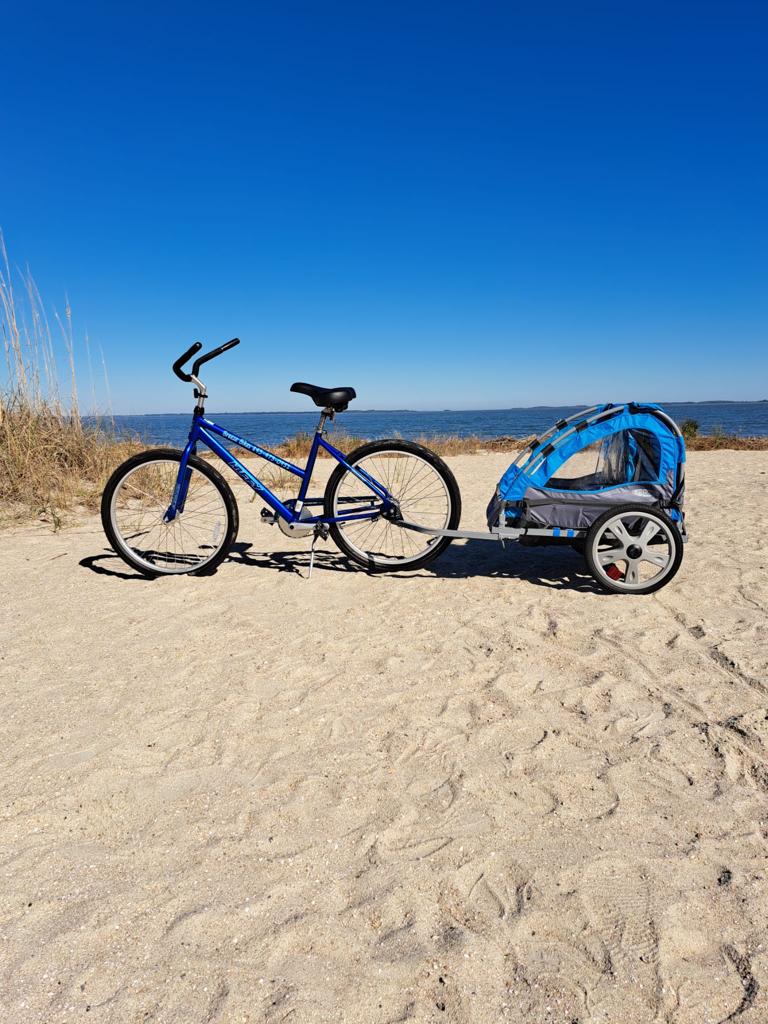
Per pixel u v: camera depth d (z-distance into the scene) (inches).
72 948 63.8
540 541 166.2
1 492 264.5
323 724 104.0
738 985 59.4
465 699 111.1
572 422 165.9
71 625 144.9
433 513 268.5
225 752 96.6
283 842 78.2
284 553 208.2
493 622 144.9
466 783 88.6
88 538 222.7
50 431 311.4
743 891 69.6
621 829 79.3
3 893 70.4
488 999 58.5
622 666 122.2
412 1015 57.1
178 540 223.6
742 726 100.6
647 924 65.9
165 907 68.7
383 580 177.9
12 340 305.1
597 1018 56.6
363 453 175.2
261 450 176.9
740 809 82.5
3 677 120.4
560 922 66.5
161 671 122.6
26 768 92.7
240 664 125.3
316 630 141.7
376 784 88.9
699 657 125.6
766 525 238.2
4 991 59.3
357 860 75.2
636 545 157.4
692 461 532.4
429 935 65.2
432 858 75.2
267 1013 57.3
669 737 98.6
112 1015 57.1
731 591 163.2
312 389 172.2
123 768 92.7
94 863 75.0
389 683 117.2
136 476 256.5
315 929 66.0
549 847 76.6
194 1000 58.6
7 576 180.1
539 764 92.7
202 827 80.8
